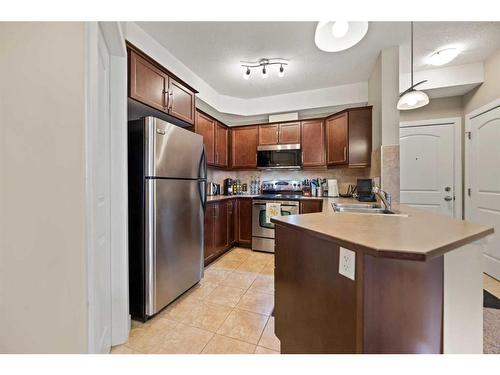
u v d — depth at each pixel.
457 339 0.87
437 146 3.27
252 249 3.49
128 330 1.55
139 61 1.82
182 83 2.36
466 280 0.89
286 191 3.95
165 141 1.85
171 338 1.55
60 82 0.95
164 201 1.84
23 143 0.96
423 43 2.36
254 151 3.83
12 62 0.96
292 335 1.14
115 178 1.50
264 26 2.12
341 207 1.94
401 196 3.44
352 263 0.79
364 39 2.31
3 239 0.97
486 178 2.66
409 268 0.81
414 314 0.82
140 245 1.76
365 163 2.94
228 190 4.04
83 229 0.94
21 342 0.98
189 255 2.15
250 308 1.93
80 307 0.95
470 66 2.75
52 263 0.96
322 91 3.52
